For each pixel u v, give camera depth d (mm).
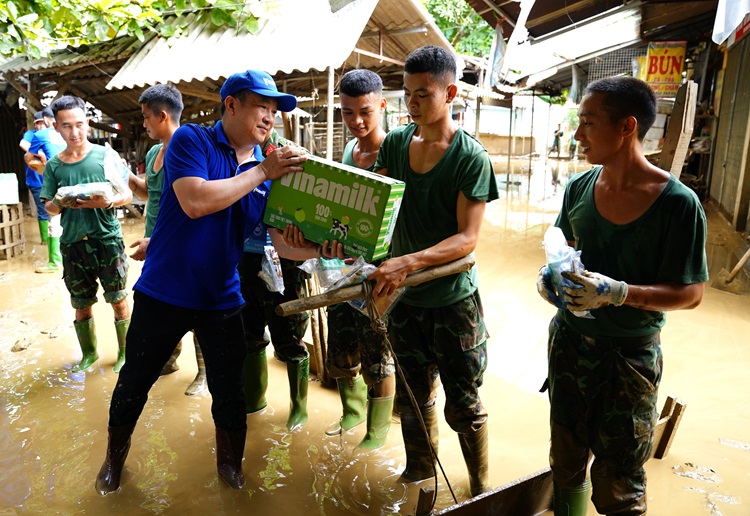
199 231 2797
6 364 4566
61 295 6344
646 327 2223
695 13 10539
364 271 2414
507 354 4770
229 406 3039
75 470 3184
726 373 4363
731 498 2914
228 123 2836
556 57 12469
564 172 20203
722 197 10148
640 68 12109
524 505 2648
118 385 2949
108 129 10750
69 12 6227
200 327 2982
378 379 3365
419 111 2580
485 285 6660
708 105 11953
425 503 2287
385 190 2287
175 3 7305
